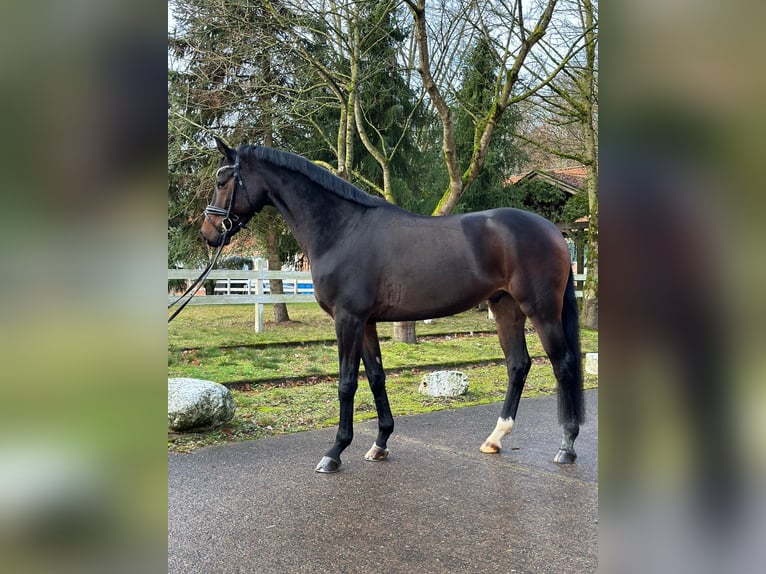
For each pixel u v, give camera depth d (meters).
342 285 3.09
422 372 6.12
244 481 2.85
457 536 2.20
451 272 3.09
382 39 8.69
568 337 3.20
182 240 9.55
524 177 13.11
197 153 8.34
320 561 2.00
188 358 6.27
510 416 3.38
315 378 5.54
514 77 6.58
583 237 12.80
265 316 11.04
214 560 2.01
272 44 7.25
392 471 3.01
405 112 10.76
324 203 3.16
